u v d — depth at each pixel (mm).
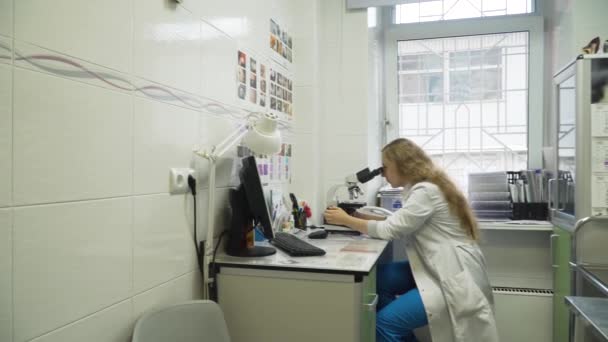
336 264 1444
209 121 1595
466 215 1950
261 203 1484
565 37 2604
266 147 1572
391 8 3193
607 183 1961
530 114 2932
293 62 2604
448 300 1759
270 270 1435
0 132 816
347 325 1362
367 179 2355
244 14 1906
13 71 841
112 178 1104
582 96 1983
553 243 2430
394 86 3172
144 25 1230
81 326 1006
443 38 3084
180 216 1407
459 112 3062
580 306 1432
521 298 2609
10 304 836
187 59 1450
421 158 2131
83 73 1012
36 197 890
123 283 1142
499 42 2992
